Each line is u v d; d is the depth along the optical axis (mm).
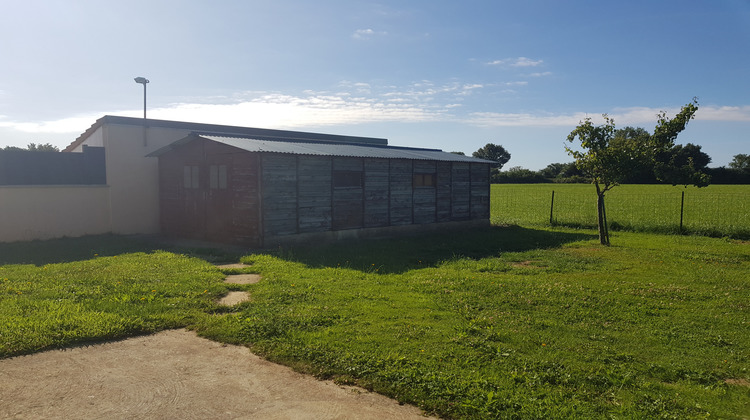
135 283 8836
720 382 4938
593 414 4152
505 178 94688
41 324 6219
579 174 96312
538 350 5719
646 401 4441
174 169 17297
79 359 5402
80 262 11062
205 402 4410
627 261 12305
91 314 6766
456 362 5254
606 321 7012
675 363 5402
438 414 4227
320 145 17719
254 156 13914
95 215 17234
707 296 8492
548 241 16438
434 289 8711
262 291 8398
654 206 33594
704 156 88812
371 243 15320
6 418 4027
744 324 6891
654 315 7355
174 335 6289
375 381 4777
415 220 18484
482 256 13133
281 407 4332
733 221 22656
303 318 6723
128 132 17859
